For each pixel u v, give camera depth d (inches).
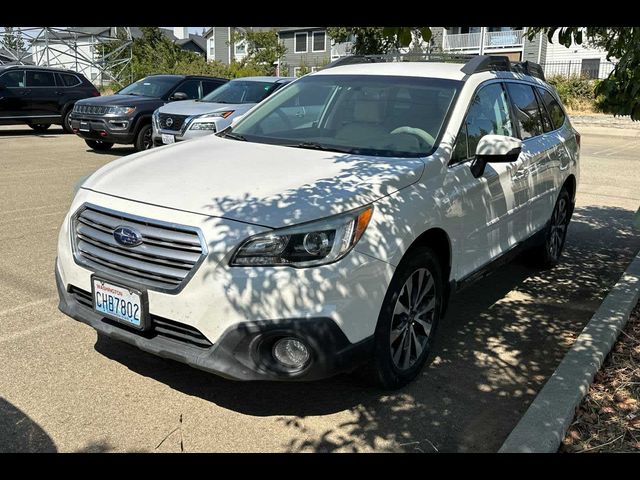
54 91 711.1
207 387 145.7
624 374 154.7
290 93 197.2
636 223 162.9
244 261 120.3
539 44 1373.0
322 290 121.0
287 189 131.9
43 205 326.6
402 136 165.2
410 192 141.7
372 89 183.2
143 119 526.9
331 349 122.3
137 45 1604.3
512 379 156.6
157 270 125.6
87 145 613.9
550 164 218.5
